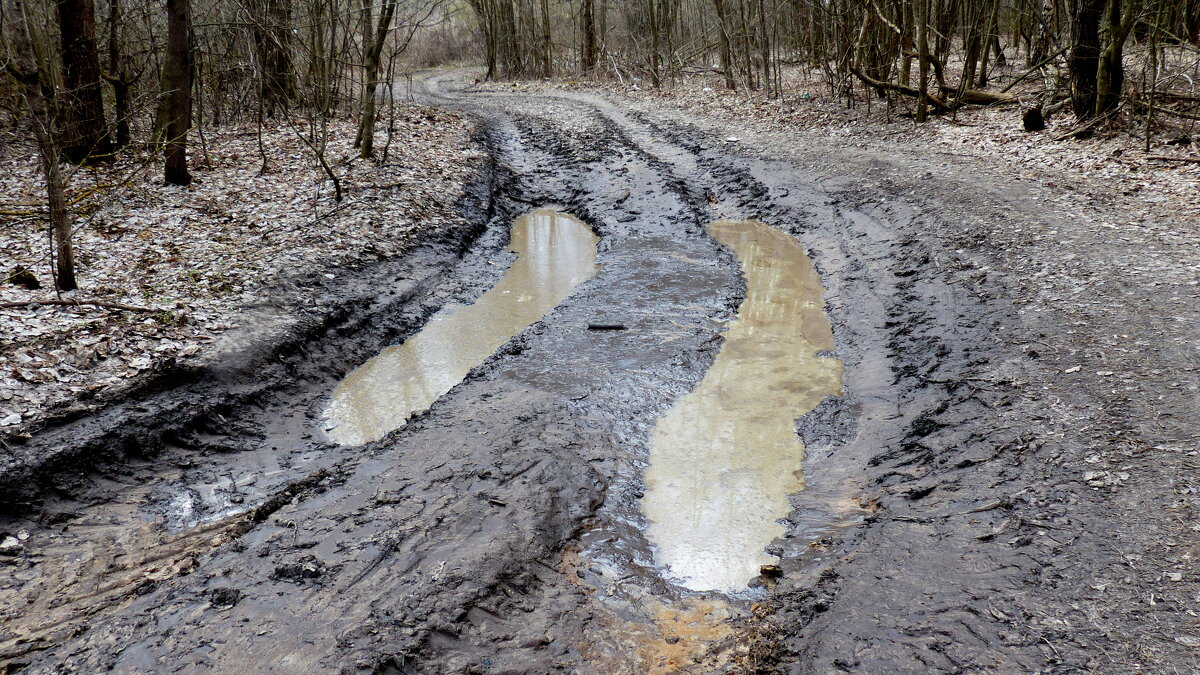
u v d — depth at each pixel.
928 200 12.02
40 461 5.83
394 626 4.32
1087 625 3.77
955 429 6.13
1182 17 18.88
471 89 36.53
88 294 8.41
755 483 6.36
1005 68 22.52
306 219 12.15
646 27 36.09
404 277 11.16
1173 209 9.79
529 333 9.55
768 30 31.30
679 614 4.81
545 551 5.24
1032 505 4.81
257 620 4.48
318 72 19.89
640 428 7.24
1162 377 5.89
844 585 4.58
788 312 10.09
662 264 11.98
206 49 17.05
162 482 6.29
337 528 5.42
